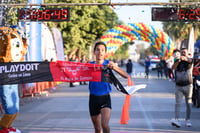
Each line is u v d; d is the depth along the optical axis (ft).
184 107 35.99
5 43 23.00
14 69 18.40
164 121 27.53
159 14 30.32
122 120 26.53
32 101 42.96
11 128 23.26
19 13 30.81
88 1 87.92
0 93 22.58
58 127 25.46
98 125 17.10
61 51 74.28
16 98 23.32
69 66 17.40
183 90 25.31
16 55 23.93
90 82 16.88
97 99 16.42
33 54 51.65
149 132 23.48
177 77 25.46
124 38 59.00
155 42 57.88
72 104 39.01
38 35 52.90
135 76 101.50
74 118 29.32
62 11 30.55
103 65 16.55
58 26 90.27
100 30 97.66
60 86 67.72
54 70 17.93
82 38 95.45
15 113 23.18
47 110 34.58
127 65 82.69
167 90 54.44
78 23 91.40
